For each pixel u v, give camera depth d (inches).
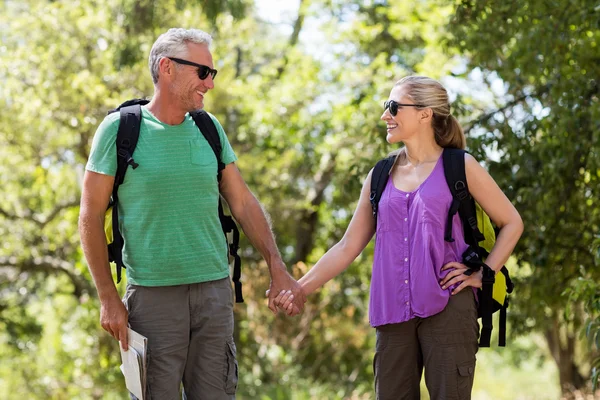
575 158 315.6
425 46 551.2
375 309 155.1
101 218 151.3
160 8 479.2
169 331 153.3
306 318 546.0
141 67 522.9
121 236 154.2
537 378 1106.7
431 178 152.8
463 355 149.6
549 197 319.6
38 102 524.4
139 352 145.3
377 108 518.3
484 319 150.3
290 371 549.0
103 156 150.4
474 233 151.1
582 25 289.9
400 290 151.1
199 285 155.1
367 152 466.0
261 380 551.8
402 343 153.4
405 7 527.5
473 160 153.1
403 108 155.6
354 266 624.7
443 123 156.9
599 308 230.7
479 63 324.2
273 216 612.4
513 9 305.0
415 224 151.3
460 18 319.3
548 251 333.4
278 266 167.2
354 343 563.8
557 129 305.4
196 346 156.9
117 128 151.4
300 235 692.1
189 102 153.8
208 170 154.8
